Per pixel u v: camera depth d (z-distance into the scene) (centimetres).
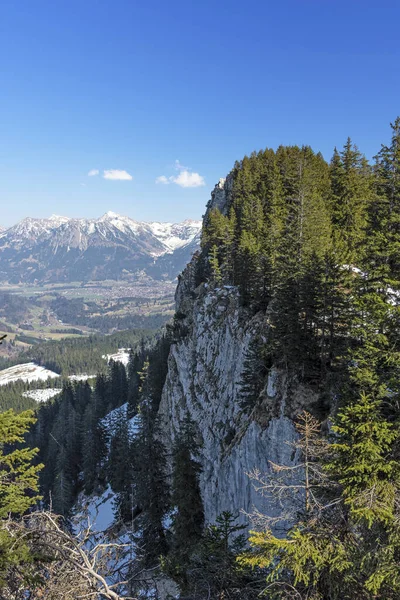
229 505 3450
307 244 4138
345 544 1159
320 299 3020
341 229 5362
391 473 1182
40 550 1041
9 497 1232
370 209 2958
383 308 1536
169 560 1636
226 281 6175
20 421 1312
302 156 7944
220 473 3775
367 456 1155
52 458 7875
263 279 4606
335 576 1168
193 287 8406
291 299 3120
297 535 1132
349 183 5731
